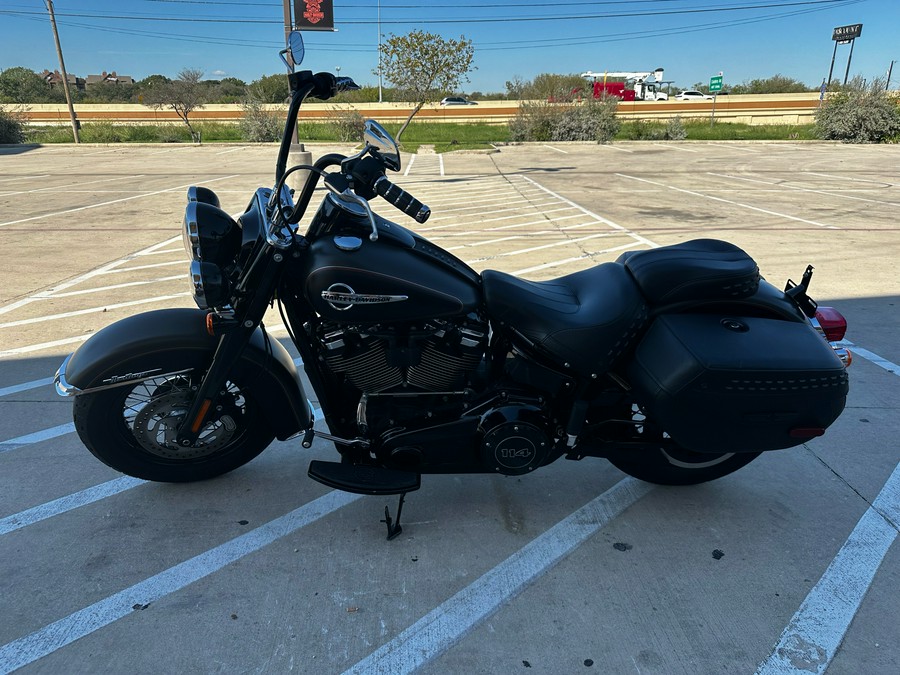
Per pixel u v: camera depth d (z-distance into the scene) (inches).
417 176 619.8
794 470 125.3
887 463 127.0
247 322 97.8
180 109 1103.6
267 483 119.0
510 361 101.0
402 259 90.3
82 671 78.2
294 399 106.5
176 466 113.0
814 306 106.7
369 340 93.8
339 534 105.1
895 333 192.9
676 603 91.2
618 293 99.0
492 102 1537.9
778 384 91.1
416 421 100.4
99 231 346.3
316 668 79.4
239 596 91.0
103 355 99.2
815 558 100.8
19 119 1206.3
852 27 1939.0
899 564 99.5
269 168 674.2
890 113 1010.1
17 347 178.9
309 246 92.1
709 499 116.4
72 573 94.7
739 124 1375.5
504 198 477.7
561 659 81.4
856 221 371.6
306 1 516.7
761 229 349.7
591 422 105.3
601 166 709.9
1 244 312.3
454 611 89.1
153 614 87.4
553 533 106.5
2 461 123.4
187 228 90.0
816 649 83.3
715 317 97.6
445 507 113.2
